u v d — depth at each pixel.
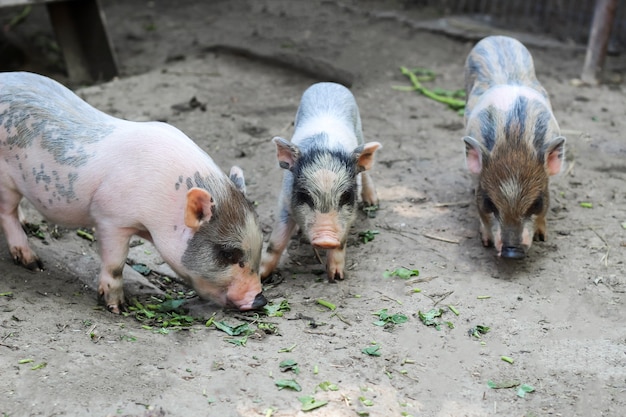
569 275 2.64
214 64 3.86
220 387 2.27
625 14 4.10
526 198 2.61
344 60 3.79
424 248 2.73
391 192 2.97
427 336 2.45
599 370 2.37
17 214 2.60
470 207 2.90
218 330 2.44
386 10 4.52
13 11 4.76
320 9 4.61
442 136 3.28
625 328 2.48
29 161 2.48
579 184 3.00
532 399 2.30
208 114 3.39
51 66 4.16
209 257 2.44
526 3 4.42
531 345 2.43
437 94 3.55
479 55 2.94
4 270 2.57
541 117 2.68
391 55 3.89
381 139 3.25
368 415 2.23
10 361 2.28
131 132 2.46
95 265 2.66
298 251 2.75
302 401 2.25
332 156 2.55
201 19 4.62
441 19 4.36
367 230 2.80
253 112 3.43
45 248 2.68
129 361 2.32
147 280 2.64
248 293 2.47
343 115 2.75
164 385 2.27
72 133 2.47
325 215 2.53
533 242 2.75
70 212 2.49
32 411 2.19
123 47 4.26
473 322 2.49
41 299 2.49
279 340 2.41
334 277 2.62
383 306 2.53
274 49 3.91
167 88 3.59
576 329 2.48
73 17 3.94
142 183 2.42
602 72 3.69
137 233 2.49
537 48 4.02
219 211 2.43
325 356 2.37
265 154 3.14
